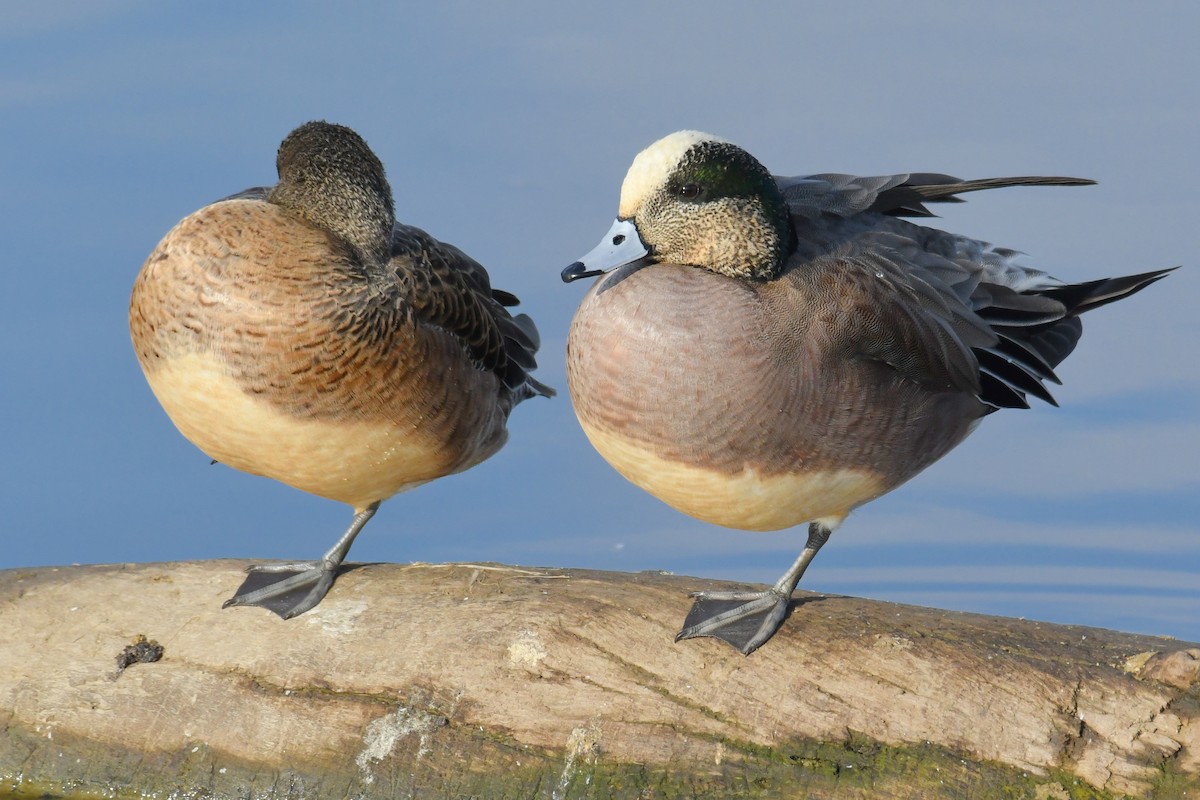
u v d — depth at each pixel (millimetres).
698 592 9828
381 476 10211
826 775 8867
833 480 9367
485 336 10898
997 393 10094
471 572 10180
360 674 9414
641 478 9383
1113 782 8625
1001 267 10648
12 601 10000
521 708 9180
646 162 9617
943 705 8945
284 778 9250
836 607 9742
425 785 9109
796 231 9898
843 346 9133
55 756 9453
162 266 9414
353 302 9555
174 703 9445
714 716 9070
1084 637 9344
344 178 10078
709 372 8930
